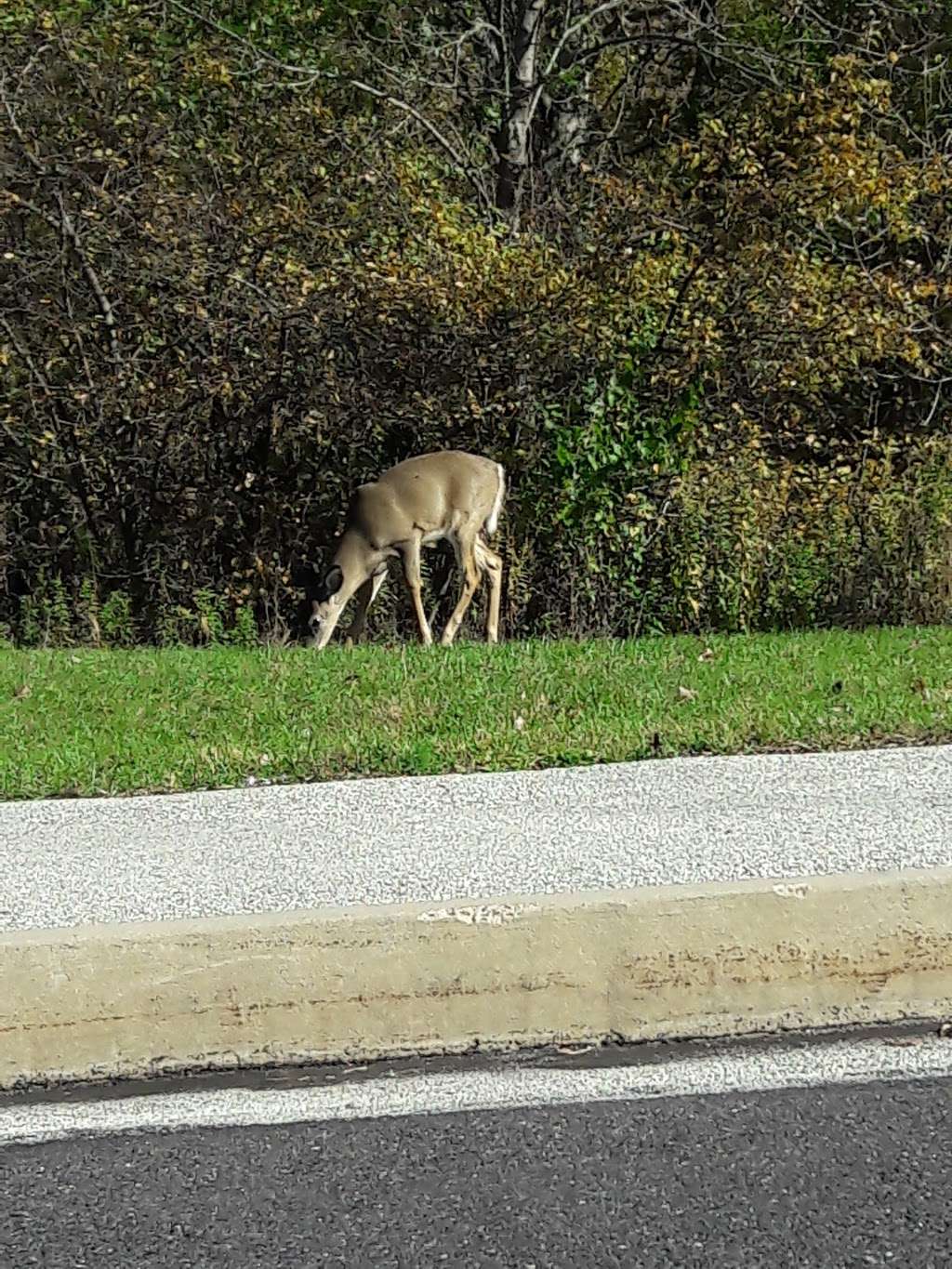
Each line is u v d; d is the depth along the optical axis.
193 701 9.56
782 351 16.11
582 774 7.63
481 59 19.75
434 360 15.65
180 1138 4.34
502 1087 4.62
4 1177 4.14
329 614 14.13
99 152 15.61
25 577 16.36
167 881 5.97
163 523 16.19
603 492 15.50
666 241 15.64
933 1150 4.18
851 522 15.52
